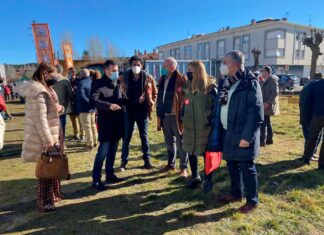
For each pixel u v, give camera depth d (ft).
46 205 13.53
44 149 12.56
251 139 11.93
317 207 13.29
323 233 11.41
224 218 12.62
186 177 17.25
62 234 11.87
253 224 12.03
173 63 16.75
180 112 16.85
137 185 16.47
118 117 15.87
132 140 27.20
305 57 132.16
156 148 24.23
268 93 22.81
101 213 13.43
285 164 18.97
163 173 18.20
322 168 18.06
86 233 11.89
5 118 45.01
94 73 23.72
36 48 53.67
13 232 12.09
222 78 13.47
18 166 21.17
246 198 13.33
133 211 13.53
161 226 12.19
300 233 11.41
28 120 12.43
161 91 17.69
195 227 12.01
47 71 12.67
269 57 124.98
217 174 17.52
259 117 11.92
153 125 35.58
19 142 29.32
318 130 18.28
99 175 16.02
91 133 24.47
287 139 26.21
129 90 18.10
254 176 12.81
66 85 23.98
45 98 12.35
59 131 13.05
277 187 15.56
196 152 14.76
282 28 122.21
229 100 12.49
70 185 16.84
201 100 14.39
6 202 15.01
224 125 13.00
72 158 22.29
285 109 47.73
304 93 18.63
